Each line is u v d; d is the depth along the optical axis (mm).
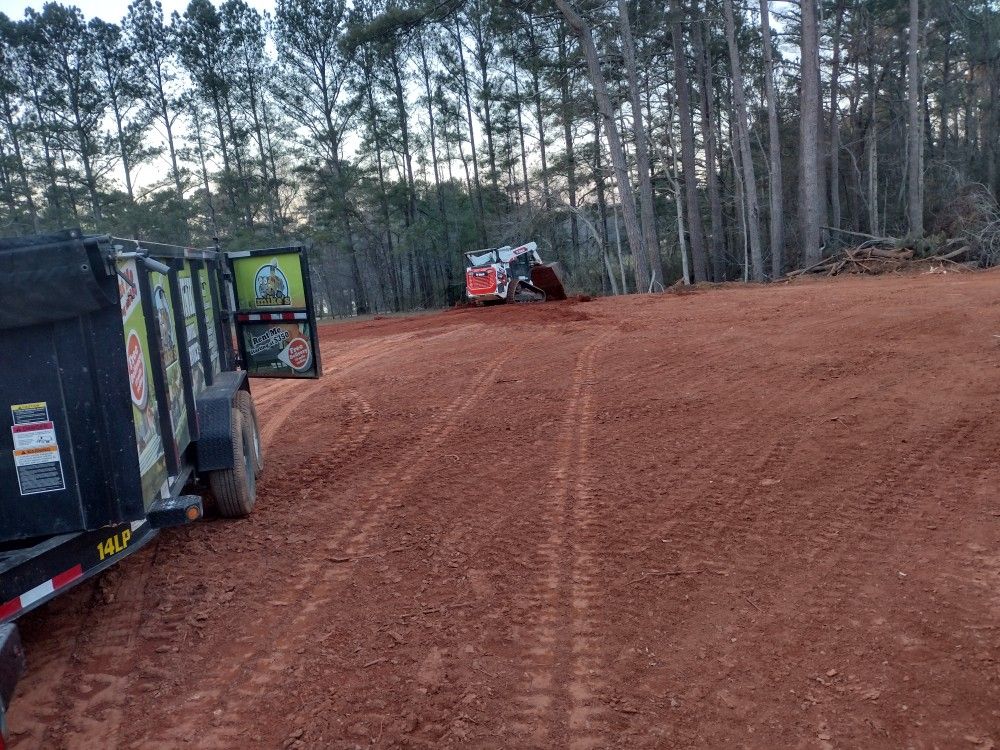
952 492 5527
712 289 24438
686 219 48469
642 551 5031
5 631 3156
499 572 4898
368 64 42406
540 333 15508
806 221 29703
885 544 4863
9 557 3611
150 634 4418
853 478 5918
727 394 8656
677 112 44125
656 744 3264
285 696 3738
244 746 3389
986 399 7422
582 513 5727
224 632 4395
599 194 44062
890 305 13672
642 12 33188
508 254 25547
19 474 3793
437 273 53812
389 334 19391
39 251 3553
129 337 4082
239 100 45438
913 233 31422
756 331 12492
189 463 5848
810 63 28844
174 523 4316
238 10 42844
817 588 4406
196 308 6281
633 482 6266
